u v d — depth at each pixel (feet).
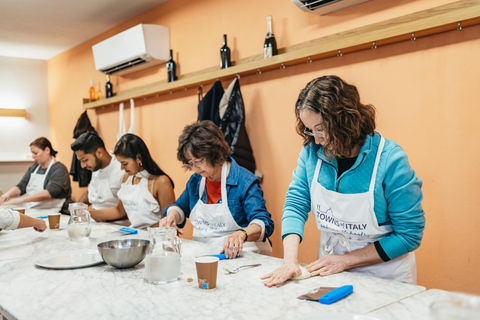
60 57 17.65
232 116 9.55
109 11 12.71
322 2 7.79
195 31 11.23
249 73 9.76
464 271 6.52
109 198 10.21
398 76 7.27
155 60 12.02
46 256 5.10
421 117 6.99
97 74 15.35
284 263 4.53
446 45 6.67
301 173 5.49
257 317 3.13
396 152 4.58
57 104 18.07
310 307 3.33
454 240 6.63
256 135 9.76
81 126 15.25
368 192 4.65
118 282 4.12
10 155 17.60
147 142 13.28
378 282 4.01
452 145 6.63
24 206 13.05
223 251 5.34
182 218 7.39
